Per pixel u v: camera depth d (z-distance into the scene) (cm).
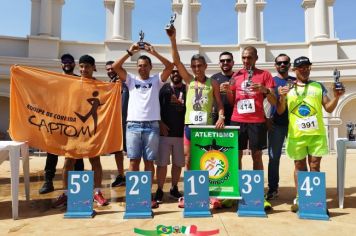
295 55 2105
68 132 550
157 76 550
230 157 509
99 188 560
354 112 2002
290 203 557
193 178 484
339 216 475
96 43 2031
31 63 1875
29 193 607
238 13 2152
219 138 512
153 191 675
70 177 484
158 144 542
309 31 2138
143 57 543
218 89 549
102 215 481
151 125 532
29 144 538
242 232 398
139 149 530
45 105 550
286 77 626
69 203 479
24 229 417
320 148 505
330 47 2038
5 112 1925
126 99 733
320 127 507
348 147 532
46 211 510
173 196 598
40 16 1970
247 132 541
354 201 570
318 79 1978
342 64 1969
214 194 495
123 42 2006
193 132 512
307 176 477
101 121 558
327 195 621
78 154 546
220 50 2098
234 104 558
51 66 1895
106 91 568
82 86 562
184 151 558
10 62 1841
